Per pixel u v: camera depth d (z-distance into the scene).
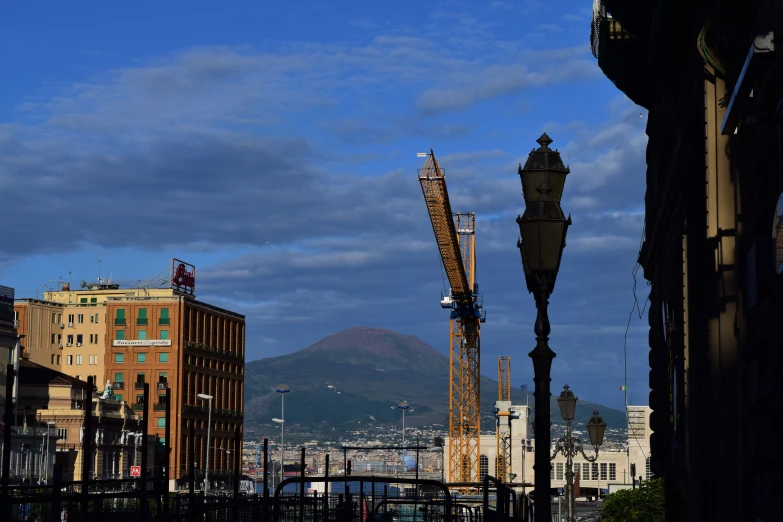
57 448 185.38
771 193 18.19
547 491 16.75
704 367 25.34
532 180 17.11
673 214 28.58
